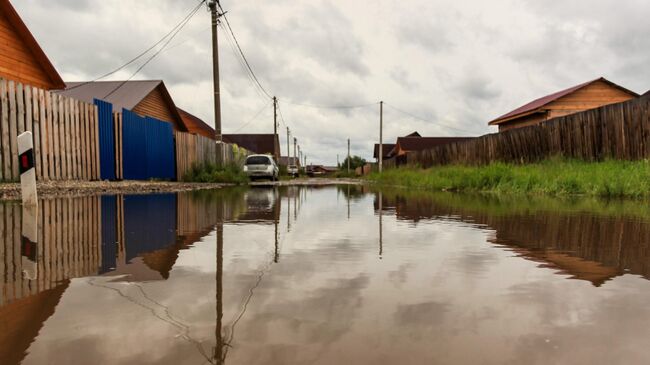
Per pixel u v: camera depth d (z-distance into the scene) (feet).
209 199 22.65
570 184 25.89
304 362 2.89
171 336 3.36
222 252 7.30
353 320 3.77
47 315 3.87
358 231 10.19
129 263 6.31
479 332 3.49
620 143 30.07
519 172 32.35
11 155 26.76
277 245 8.06
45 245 8.01
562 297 4.53
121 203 18.86
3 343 3.20
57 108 31.71
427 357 2.99
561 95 67.72
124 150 43.24
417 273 5.68
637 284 5.08
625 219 12.52
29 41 43.21
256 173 72.28
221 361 2.90
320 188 42.45
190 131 96.68
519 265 6.22
